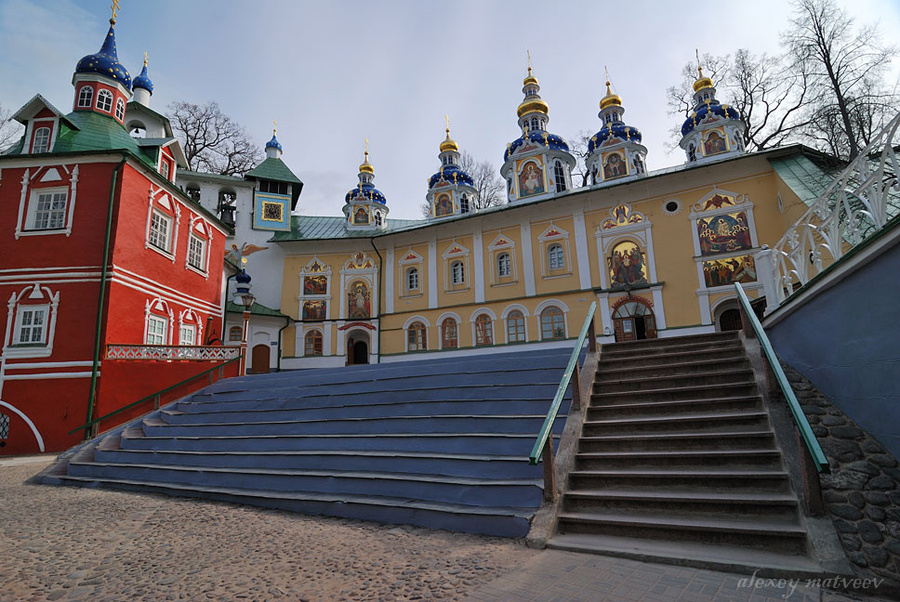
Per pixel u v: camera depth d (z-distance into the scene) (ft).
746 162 76.38
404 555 17.34
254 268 107.55
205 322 72.74
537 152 98.22
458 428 27.09
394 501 22.36
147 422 40.47
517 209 91.86
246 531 21.34
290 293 106.42
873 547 13.69
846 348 19.84
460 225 97.76
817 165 72.49
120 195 56.59
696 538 16.06
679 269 79.10
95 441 39.93
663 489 18.74
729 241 76.59
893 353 16.99
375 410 31.99
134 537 21.04
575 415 24.35
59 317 52.85
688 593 12.99
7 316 53.11
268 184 115.44
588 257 86.22
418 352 97.55
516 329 89.56
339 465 26.48
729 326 77.25
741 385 23.41
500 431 25.89
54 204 57.31
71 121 62.34
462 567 15.83
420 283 101.09
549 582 14.16
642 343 32.12
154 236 63.05
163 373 52.90
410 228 100.78
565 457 21.20
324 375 43.14
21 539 20.97
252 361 97.71
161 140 70.23
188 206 69.67
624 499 18.26
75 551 19.27
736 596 12.69
